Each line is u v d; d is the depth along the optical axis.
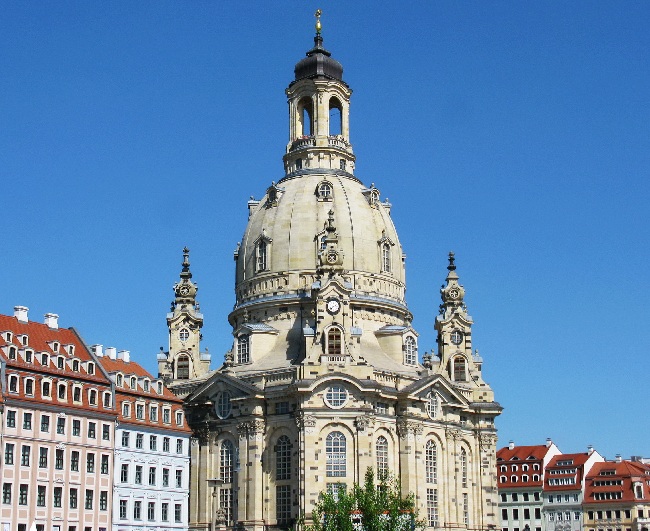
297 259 166.25
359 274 166.38
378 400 150.75
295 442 147.25
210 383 157.62
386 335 164.12
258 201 182.12
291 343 160.38
